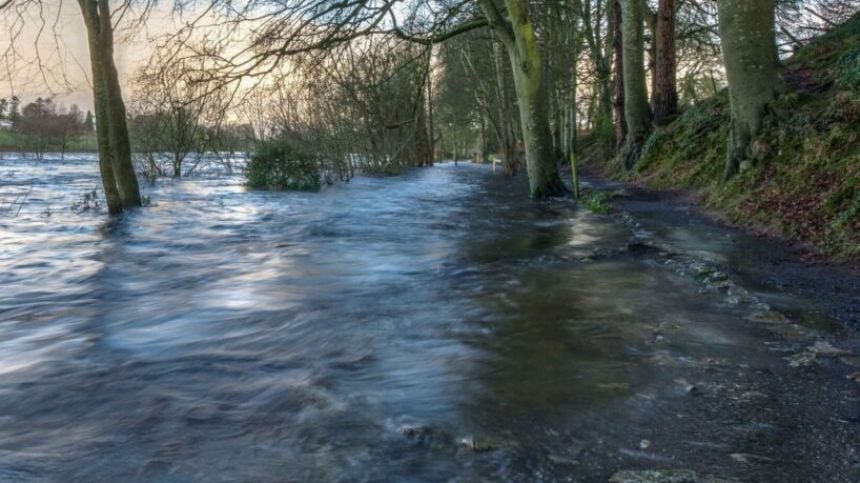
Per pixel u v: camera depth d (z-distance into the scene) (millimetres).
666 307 5102
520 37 15328
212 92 10219
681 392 3318
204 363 3957
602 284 6031
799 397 3240
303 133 24656
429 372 3697
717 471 2473
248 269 7512
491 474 2465
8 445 2816
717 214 10781
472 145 81688
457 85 41969
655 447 2693
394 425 2939
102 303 5820
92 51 13117
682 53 34438
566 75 29766
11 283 6812
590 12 30938
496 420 2988
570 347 4117
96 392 3465
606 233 9758
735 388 3367
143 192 20031
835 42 15602
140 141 23844
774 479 2410
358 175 30859
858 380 3459
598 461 2568
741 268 6492
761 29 10930
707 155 15266
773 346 4062
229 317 5137
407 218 13086
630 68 22156
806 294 5406
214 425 2988
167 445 2785
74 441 2850
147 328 4871
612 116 35344
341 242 9664
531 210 14172
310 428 2924
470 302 5461
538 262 7355
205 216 13672
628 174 21422
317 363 3906
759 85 10953
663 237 8727
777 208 8938
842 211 7480
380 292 5996
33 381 3662
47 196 18016
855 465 2523
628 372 3629
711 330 4438
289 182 21609
